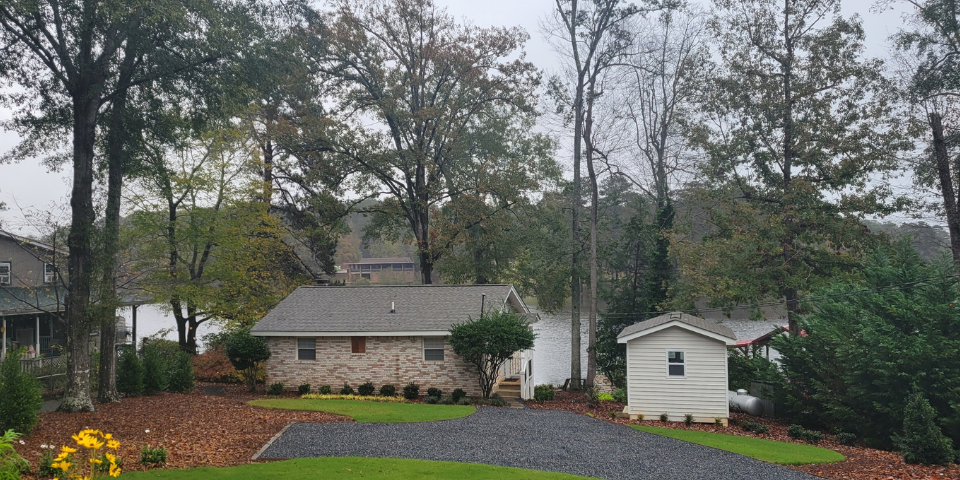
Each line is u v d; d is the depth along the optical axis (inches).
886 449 743.1
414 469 501.4
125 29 681.6
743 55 1200.2
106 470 454.0
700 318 962.1
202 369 1181.7
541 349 1911.9
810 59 1159.6
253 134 1392.7
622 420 850.1
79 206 732.0
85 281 744.3
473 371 967.6
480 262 1612.9
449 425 706.8
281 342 1001.5
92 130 738.8
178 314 1294.3
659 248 1344.7
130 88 775.1
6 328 1216.8
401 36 1503.4
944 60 1075.3
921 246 1728.6
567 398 1112.2
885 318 799.7
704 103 1252.5
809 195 1139.3
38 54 692.1
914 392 698.8
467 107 1563.7
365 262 3777.1
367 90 1549.0
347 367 987.9
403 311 1013.2
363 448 579.5
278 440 599.5
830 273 1180.5
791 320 1154.0
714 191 1226.0
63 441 571.8
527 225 1595.7
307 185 1524.4
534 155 1690.5
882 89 1138.0
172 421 679.1
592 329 1253.1
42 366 956.0
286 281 1445.6
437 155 1545.3
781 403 912.3
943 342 705.6
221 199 1200.2
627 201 1742.1
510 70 1480.1
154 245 1129.4
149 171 840.3
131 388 889.5
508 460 561.3
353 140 1444.4
